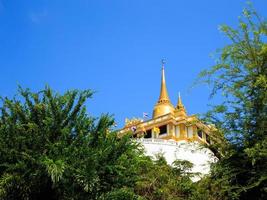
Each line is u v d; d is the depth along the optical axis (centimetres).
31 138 2384
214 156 2459
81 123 2478
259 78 2112
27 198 2362
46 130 2412
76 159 2322
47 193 2381
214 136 2314
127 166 2481
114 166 2386
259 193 2209
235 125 2244
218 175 2320
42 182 2342
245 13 2320
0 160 2377
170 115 9831
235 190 2252
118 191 2383
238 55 2284
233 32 2309
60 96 2511
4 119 2464
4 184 2289
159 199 3409
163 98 12219
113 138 2495
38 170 2291
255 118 2192
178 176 3788
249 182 2167
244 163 2214
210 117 2291
